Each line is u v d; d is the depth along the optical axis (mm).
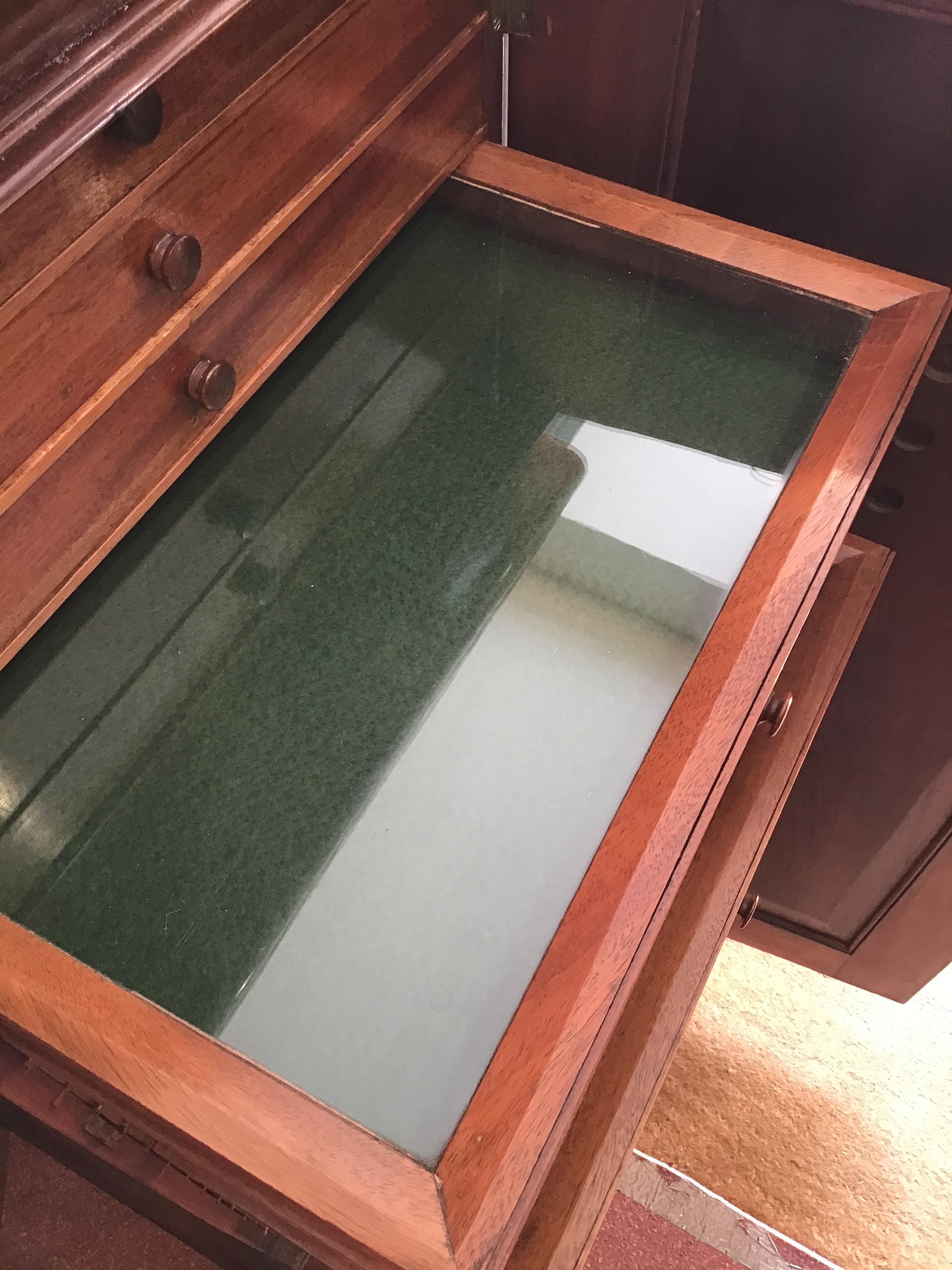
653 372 622
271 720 497
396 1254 359
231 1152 378
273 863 452
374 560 551
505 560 544
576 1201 492
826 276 637
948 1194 1310
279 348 583
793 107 686
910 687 1017
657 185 773
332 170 562
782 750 667
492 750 479
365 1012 409
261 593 542
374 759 481
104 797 477
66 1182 982
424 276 676
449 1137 378
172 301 496
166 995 416
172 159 462
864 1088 1393
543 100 747
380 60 569
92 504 501
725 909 600
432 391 623
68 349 451
